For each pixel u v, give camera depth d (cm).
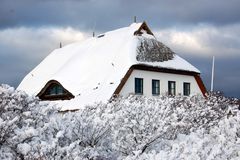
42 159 726
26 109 853
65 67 3203
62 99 2888
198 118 1331
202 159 793
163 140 1048
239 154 887
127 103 1178
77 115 996
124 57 2762
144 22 3153
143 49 2881
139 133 990
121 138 980
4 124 748
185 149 797
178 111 1196
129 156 857
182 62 3055
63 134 831
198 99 1733
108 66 2819
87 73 2916
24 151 741
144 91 2723
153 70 2797
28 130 766
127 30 3183
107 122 970
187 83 3033
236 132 991
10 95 845
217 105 1705
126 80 2580
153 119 1008
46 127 818
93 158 850
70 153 754
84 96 2577
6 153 741
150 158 810
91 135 935
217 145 888
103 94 2469
